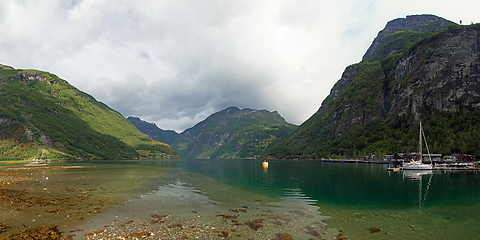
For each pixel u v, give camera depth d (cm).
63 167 10850
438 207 3122
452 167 9538
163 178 6419
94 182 5247
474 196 3844
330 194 4069
